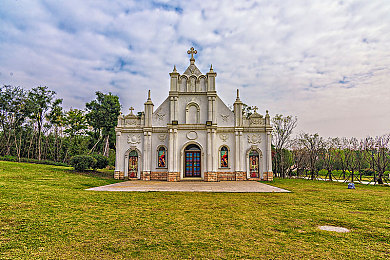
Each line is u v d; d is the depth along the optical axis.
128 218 9.55
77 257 5.94
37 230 7.80
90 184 20.28
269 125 27.69
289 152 42.38
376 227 8.66
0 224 8.25
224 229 8.27
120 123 28.48
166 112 28.52
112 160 45.19
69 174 25.22
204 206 12.05
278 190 18.33
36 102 42.88
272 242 7.09
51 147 54.59
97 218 9.43
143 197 14.52
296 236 7.62
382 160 31.58
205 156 26.97
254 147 27.48
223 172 27.23
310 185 23.25
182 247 6.66
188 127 27.36
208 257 6.03
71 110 56.94
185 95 28.48
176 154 26.86
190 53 30.44
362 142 32.56
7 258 5.79
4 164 26.42
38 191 14.53
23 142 49.91
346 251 6.46
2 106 40.09
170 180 26.31
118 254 6.14
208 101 28.05
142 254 6.16
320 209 11.57
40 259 5.79
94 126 48.53
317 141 39.12
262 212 10.82
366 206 12.44
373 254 6.29
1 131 47.66
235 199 14.16
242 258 5.98
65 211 10.31
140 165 27.73
